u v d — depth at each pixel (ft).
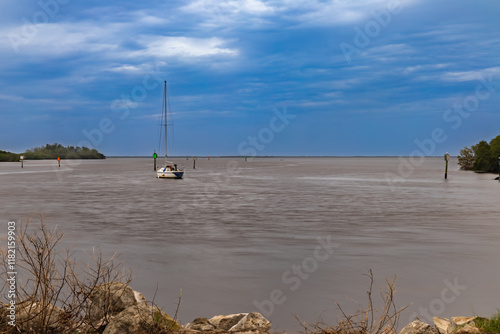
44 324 17.61
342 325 20.59
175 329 19.60
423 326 19.88
